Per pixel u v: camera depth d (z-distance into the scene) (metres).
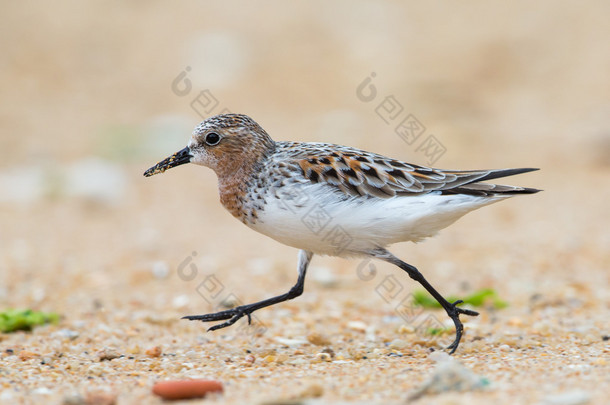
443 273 13.41
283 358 8.53
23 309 11.13
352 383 7.18
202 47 26.30
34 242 15.33
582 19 27.05
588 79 24.28
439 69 25.22
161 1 29.52
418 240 8.76
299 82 24.61
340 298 12.01
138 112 23.39
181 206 17.95
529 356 8.28
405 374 7.49
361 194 8.50
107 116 23.16
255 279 13.11
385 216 8.41
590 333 9.53
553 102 23.39
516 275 13.15
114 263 14.06
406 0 29.56
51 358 8.76
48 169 19.53
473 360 8.11
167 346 9.43
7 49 27.05
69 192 18.41
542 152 20.58
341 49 26.59
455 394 6.59
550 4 28.08
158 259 14.31
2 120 22.94
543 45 26.11
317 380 7.34
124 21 28.53
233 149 8.80
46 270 13.59
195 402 6.73
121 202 18.09
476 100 23.59
